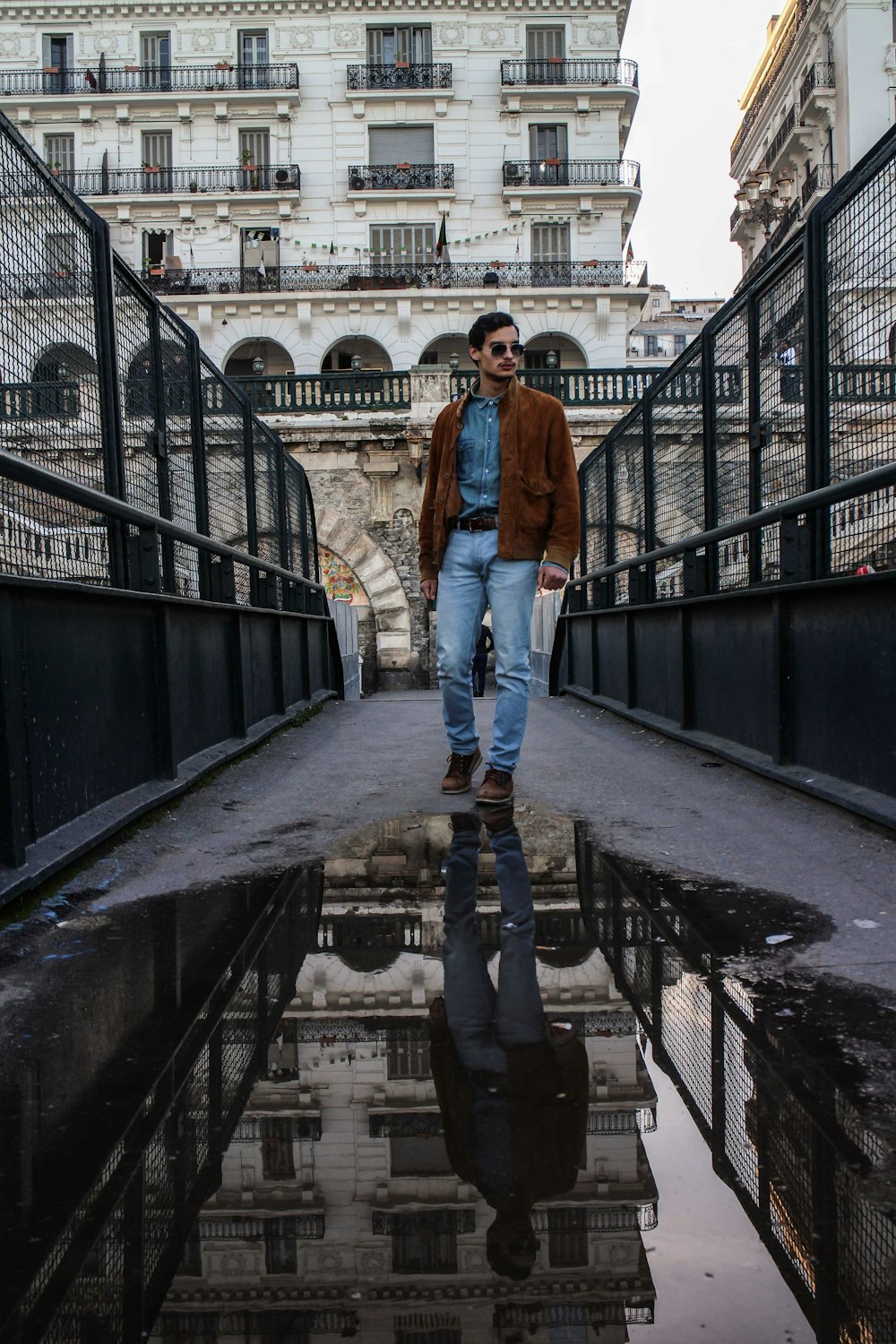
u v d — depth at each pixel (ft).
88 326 13.33
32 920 9.61
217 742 19.15
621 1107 5.91
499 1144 5.57
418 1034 7.08
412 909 10.07
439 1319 4.13
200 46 116.88
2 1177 5.29
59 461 12.18
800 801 13.84
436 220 116.37
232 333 112.47
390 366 119.65
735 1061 6.49
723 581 18.80
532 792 16.03
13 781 9.90
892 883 10.11
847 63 107.45
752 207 123.95
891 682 11.87
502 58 116.67
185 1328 4.09
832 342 13.65
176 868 11.76
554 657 38.24
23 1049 6.90
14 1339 4.06
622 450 28.53
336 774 18.19
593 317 112.88
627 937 9.02
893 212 11.65
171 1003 7.70
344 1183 5.16
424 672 71.56
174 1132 5.77
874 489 11.52
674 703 21.95
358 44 116.16
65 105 114.32
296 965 8.55
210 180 116.06
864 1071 6.28
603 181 114.93
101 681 12.76
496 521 15.15
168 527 15.40
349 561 71.05
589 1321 4.08
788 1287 4.32
